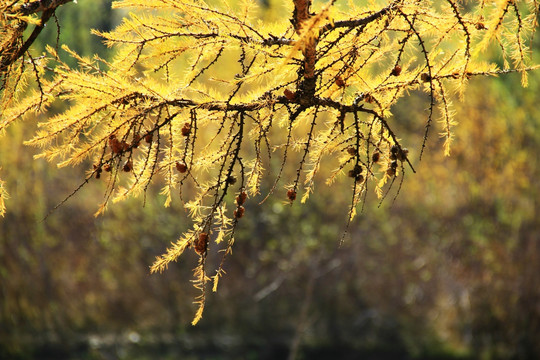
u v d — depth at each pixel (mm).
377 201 14844
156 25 3379
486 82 13555
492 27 2957
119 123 3145
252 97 3295
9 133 13938
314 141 3555
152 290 14562
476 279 13664
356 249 14844
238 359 13797
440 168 14258
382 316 14781
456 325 14195
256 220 14539
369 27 3383
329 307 14766
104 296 14602
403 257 14789
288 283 14859
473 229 13758
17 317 14219
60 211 14469
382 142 3727
